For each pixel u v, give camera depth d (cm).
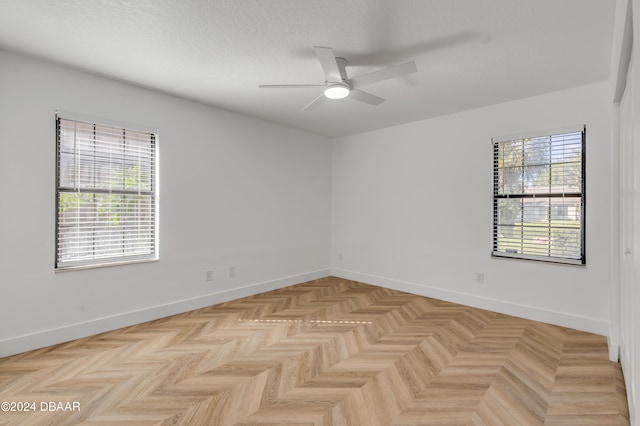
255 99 357
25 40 233
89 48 244
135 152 326
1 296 250
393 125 457
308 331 308
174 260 354
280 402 197
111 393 205
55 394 204
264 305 387
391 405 194
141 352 262
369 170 491
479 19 204
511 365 241
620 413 186
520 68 271
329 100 352
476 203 379
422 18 203
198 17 204
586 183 304
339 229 534
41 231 268
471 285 384
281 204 466
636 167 115
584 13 196
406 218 447
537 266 334
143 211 334
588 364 242
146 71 286
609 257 293
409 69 228
